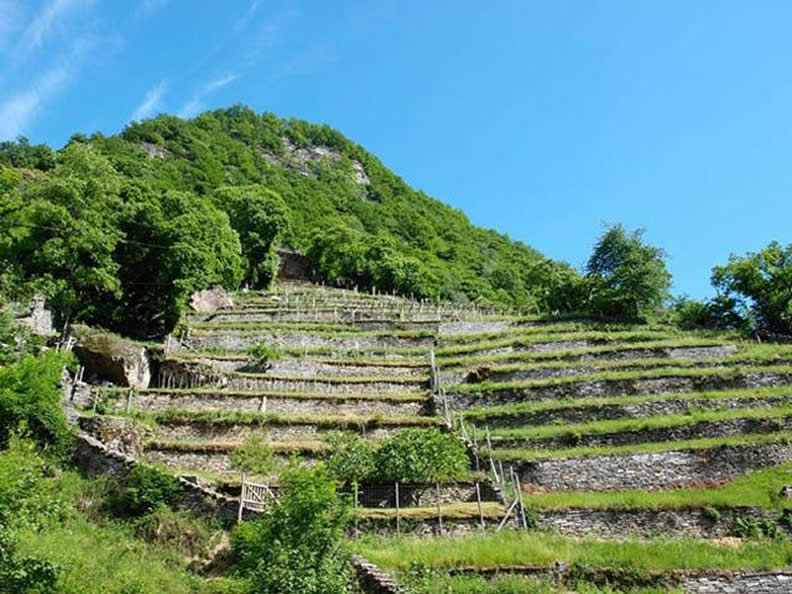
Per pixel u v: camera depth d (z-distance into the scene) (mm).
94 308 39906
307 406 33312
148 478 22797
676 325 49625
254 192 77875
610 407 34188
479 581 19234
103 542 19969
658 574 20141
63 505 21062
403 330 49750
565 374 39031
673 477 29203
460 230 122875
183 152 111375
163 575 19016
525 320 50719
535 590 18766
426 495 25891
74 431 25094
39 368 25453
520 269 103438
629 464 29406
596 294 53094
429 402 35375
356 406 34094
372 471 25781
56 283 36969
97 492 22656
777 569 20234
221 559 20625
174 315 42625
